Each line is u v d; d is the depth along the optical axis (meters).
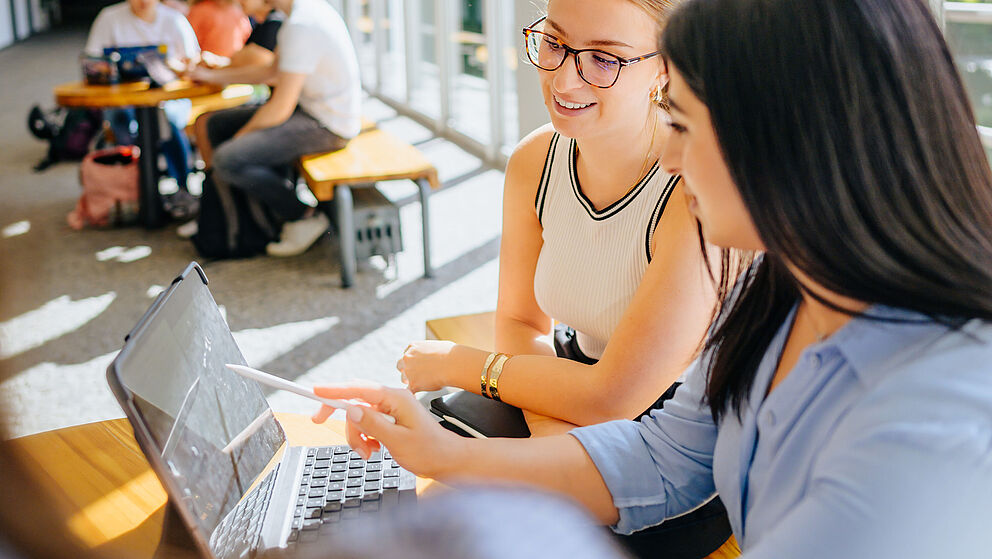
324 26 4.38
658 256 1.45
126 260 4.66
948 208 0.73
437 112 8.00
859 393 0.76
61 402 3.11
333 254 4.70
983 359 0.69
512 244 1.78
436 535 0.41
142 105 4.70
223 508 1.02
